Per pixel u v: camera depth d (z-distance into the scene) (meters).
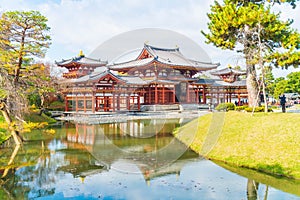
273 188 9.92
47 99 36.59
